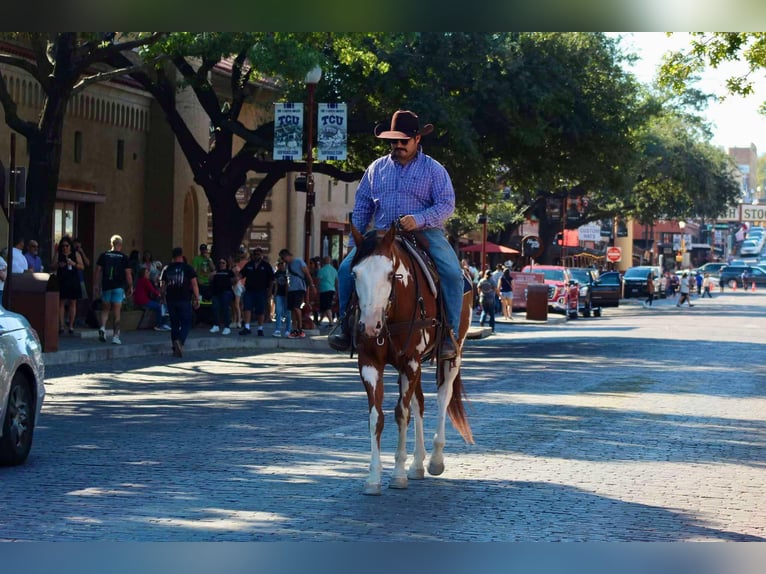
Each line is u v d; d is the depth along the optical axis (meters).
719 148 79.62
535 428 13.82
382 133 9.73
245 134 35.28
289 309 29.81
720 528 8.47
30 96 33.66
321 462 11.15
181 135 36.00
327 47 35.66
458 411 10.62
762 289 113.00
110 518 8.51
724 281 113.56
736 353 28.59
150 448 12.09
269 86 45.50
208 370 22.28
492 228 65.31
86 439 12.81
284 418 14.73
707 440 13.21
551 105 39.12
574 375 21.53
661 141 69.81
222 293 30.30
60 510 8.79
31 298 22.75
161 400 16.97
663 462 11.50
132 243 40.34
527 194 64.12
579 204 67.06
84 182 37.22
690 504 9.35
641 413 15.60
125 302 30.42
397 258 9.24
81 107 36.84
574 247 94.31
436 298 9.61
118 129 39.12
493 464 11.12
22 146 33.31
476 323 42.94
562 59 40.44
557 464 11.20
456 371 10.41
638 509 9.09
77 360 23.30
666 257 138.12
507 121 39.25
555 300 49.75
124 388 18.75
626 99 43.44
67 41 25.33
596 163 42.44
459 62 37.81
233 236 36.69
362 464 11.05
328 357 26.08
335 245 58.72
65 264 27.39
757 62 26.36
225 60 43.84
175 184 41.06
